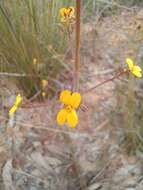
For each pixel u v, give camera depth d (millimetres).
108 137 150
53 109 159
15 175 141
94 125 154
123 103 155
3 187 138
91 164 143
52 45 162
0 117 157
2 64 159
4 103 161
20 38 151
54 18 161
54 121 155
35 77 158
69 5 167
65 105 98
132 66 110
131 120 145
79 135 151
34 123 155
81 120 155
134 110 152
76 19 102
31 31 154
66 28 123
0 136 152
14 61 156
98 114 157
